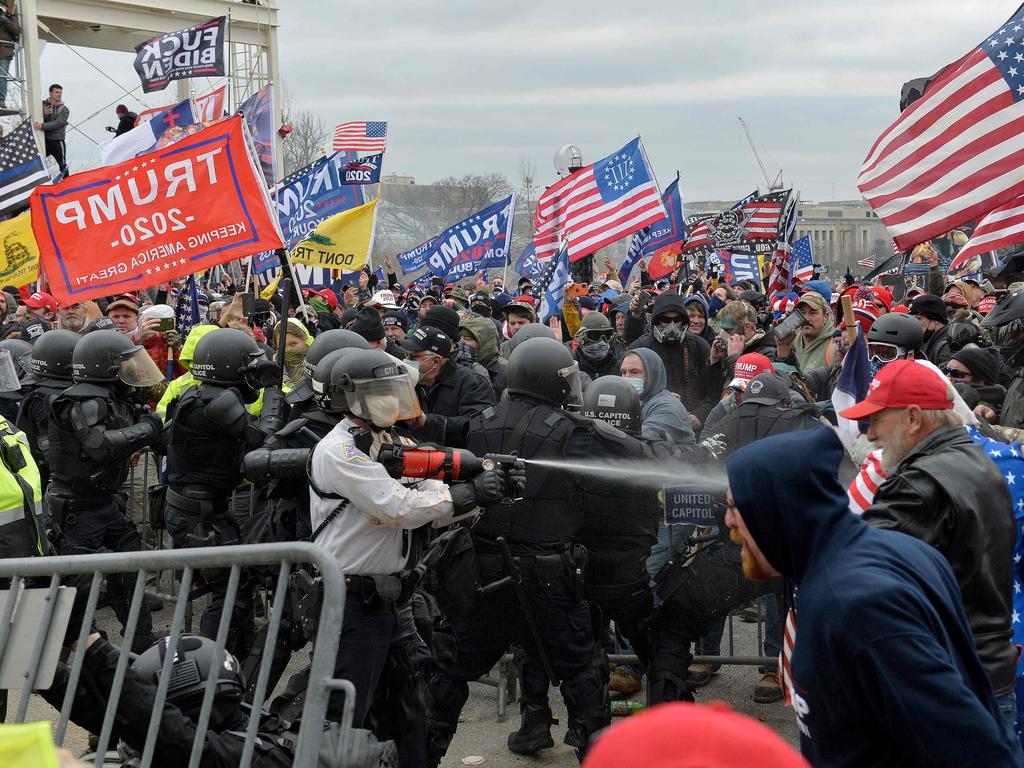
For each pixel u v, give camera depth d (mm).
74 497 6523
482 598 4891
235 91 26156
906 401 3795
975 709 2369
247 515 6965
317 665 3246
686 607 5289
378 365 4453
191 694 3668
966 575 3582
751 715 6227
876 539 2590
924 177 6410
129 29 25688
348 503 4457
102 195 7578
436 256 16719
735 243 16953
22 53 23281
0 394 7891
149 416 6648
